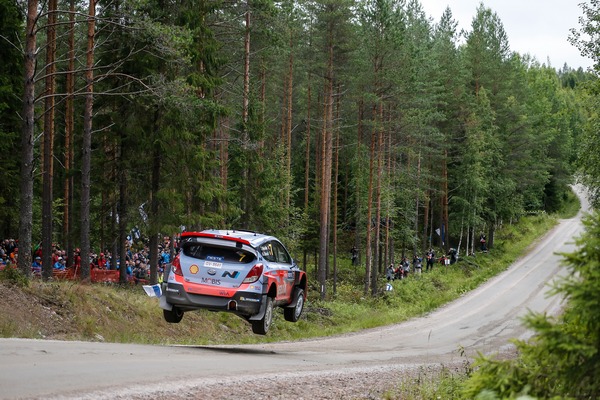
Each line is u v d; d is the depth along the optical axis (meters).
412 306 36.66
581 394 4.11
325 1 36.50
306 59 40.53
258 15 28.61
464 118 59.78
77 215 35.69
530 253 61.91
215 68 25.59
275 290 11.52
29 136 16.09
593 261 3.96
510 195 67.75
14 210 28.39
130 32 19.75
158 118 23.72
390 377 9.83
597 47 24.47
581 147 25.05
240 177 30.44
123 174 25.23
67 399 5.10
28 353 7.44
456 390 8.41
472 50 65.31
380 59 37.41
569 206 112.00
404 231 53.41
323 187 38.34
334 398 7.04
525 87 79.06
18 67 25.97
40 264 25.73
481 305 35.09
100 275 26.61
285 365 9.62
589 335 4.04
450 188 66.88
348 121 52.00
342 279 49.12
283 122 52.28
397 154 53.03
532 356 4.18
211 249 11.14
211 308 10.87
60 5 27.00
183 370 7.46
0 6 24.09
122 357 8.03
